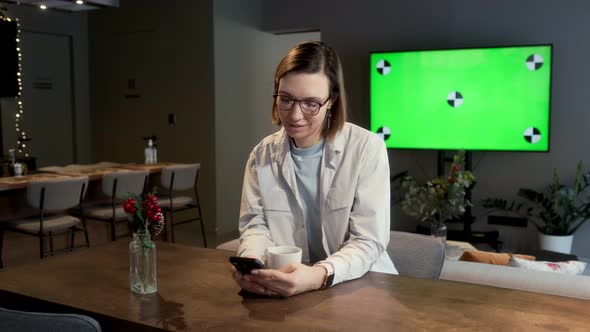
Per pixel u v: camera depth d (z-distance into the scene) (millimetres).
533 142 5074
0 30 5660
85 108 7074
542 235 5070
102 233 4777
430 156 5656
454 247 3193
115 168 4926
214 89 6004
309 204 1606
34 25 6398
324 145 1552
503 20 5293
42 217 3961
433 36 5578
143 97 6617
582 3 4977
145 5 6473
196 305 1191
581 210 5094
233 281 1368
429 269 1855
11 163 4531
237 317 1115
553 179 5188
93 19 6949
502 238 5457
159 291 1291
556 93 5145
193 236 5949
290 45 7027
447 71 5297
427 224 5574
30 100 6508
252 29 6438
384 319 1095
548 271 1901
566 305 1174
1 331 1006
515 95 5086
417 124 5469
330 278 1295
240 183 6445
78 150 7023
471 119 5262
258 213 1644
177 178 4871
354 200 1523
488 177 5473
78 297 1254
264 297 1241
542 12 5133
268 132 6879
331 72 1400
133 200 1268
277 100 1422
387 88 5555
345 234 1558
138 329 1093
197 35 6074
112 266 1521
